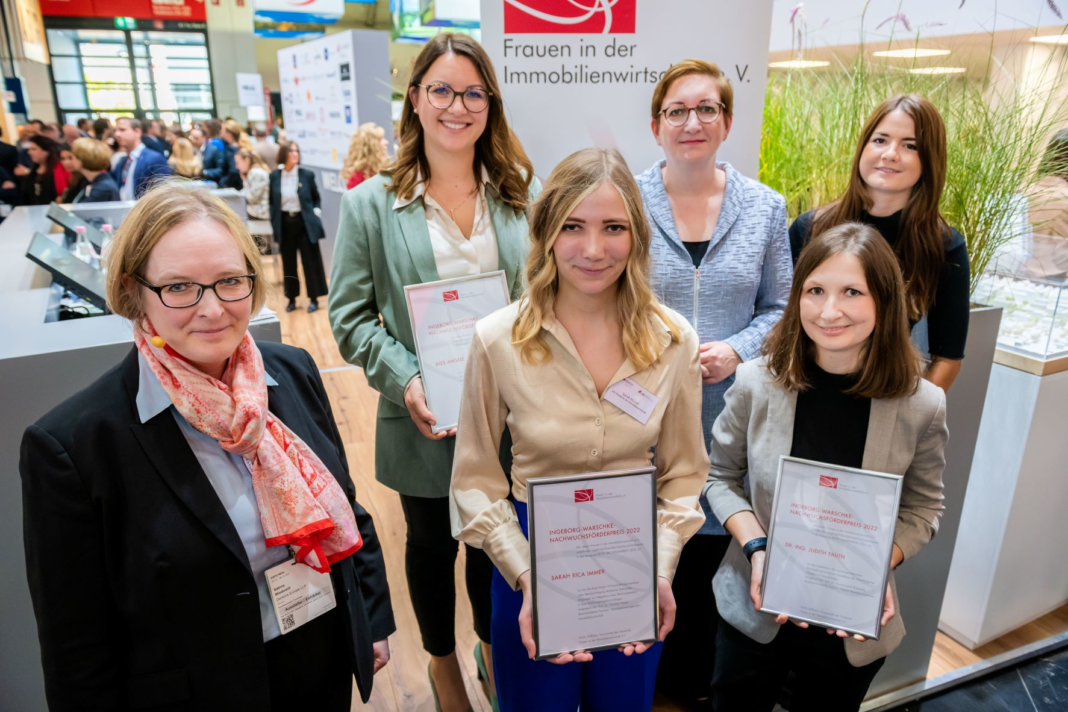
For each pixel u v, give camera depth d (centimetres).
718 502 146
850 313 124
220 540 98
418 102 151
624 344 114
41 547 92
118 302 96
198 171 796
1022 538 230
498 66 191
